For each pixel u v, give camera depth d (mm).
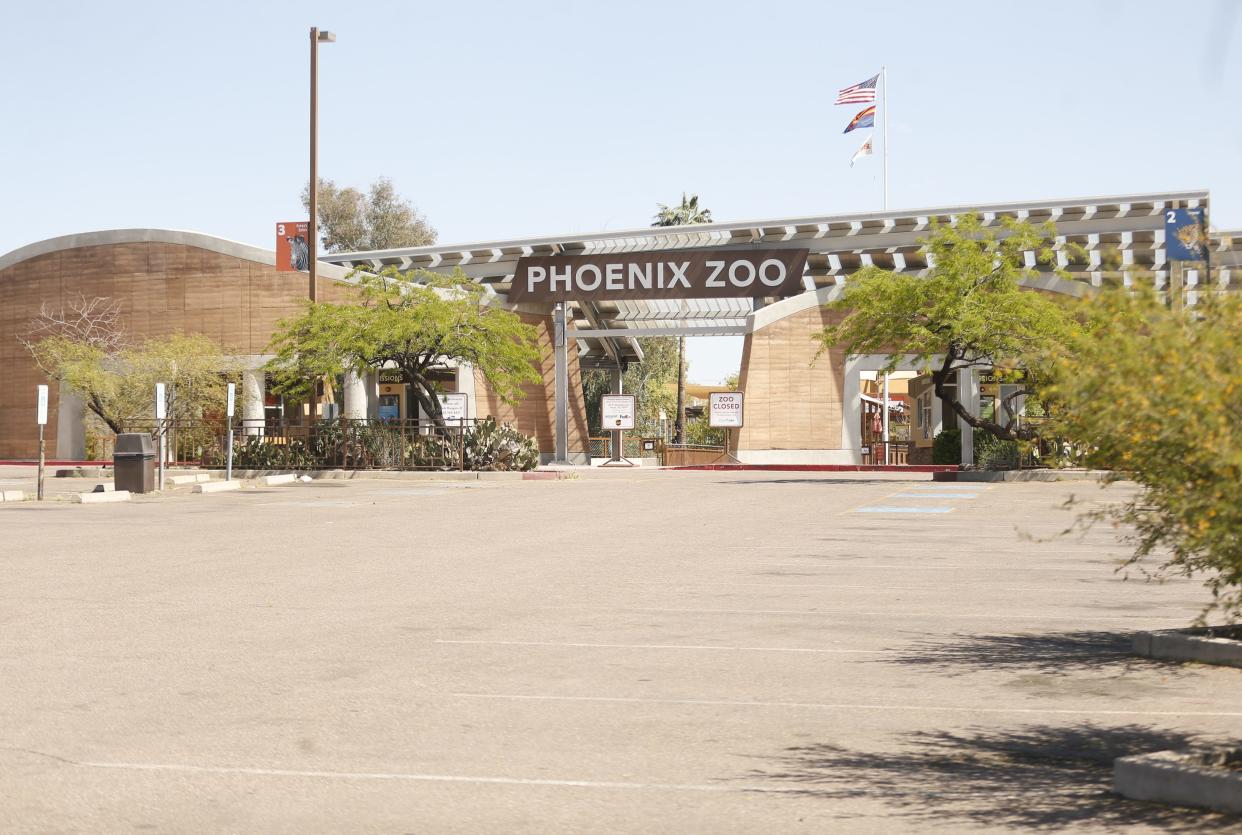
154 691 7805
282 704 7457
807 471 45594
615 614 11016
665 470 46219
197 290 51094
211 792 5699
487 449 39438
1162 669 8562
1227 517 6000
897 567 14609
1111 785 5801
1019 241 34625
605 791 5723
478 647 9367
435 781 5875
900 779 5918
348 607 11398
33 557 15516
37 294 53188
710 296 50938
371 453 39188
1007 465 39188
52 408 52781
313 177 38719
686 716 7191
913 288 34188
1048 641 9680
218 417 45000
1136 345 6094
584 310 57281
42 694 7711
